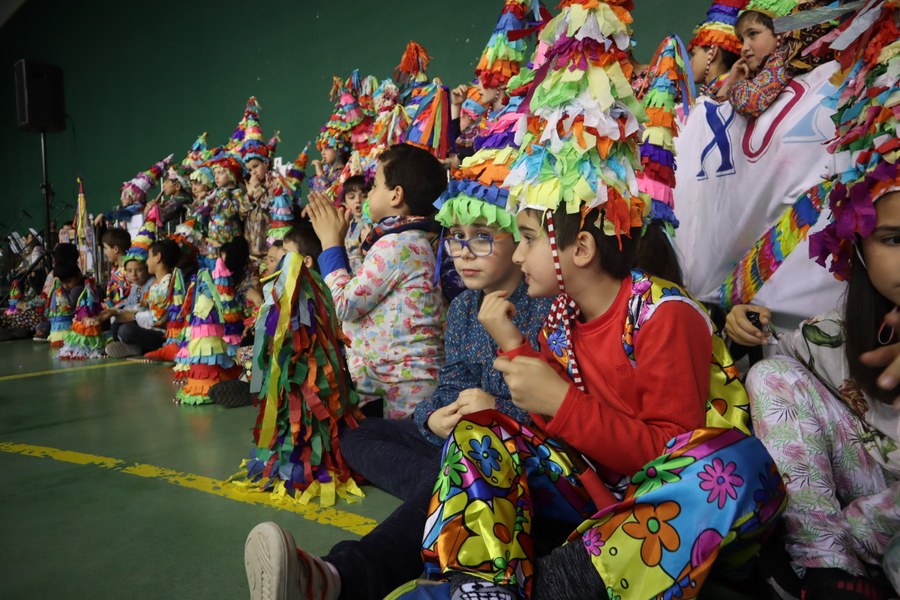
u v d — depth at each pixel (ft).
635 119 3.67
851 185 3.29
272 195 14.96
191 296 10.46
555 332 4.08
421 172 6.63
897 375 3.14
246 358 9.91
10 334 19.34
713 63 7.23
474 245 4.88
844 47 3.55
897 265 3.19
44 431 8.29
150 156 31.73
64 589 4.16
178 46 29.25
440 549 3.16
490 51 7.95
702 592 3.73
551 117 3.64
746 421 3.69
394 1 19.47
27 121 22.16
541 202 3.63
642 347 3.56
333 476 5.66
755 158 5.59
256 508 5.48
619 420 3.40
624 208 3.59
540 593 3.16
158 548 4.74
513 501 3.32
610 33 3.59
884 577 3.32
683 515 3.02
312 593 3.28
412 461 5.12
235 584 4.19
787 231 5.16
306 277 5.75
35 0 40.40
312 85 22.68
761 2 6.16
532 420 4.27
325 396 5.74
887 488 3.57
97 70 35.12
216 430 8.11
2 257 32.94
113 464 6.82
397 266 6.40
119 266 18.49
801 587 3.38
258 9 24.86
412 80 13.00
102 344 15.11
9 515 5.46
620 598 3.05
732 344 5.41
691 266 6.28
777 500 3.12
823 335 3.85
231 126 26.73
